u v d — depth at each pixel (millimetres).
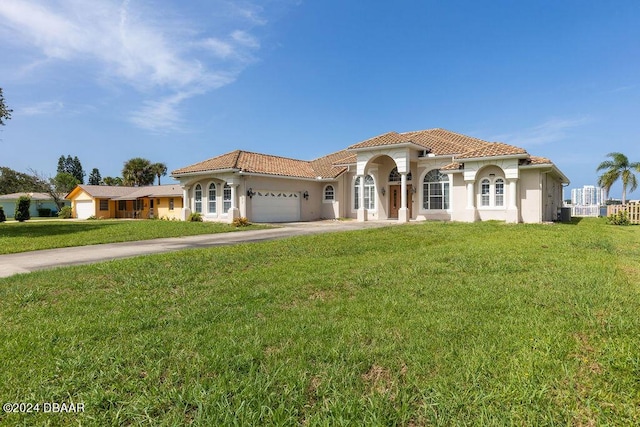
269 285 6527
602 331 4043
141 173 63156
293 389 3025
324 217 30047
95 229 20234
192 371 3350
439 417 2631
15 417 2721
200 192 27453
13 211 51781
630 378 3057
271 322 4645
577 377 3113
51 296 6102
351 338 4055
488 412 2656
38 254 11766
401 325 4398
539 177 19297
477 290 5855
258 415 2674
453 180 22234
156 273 7555
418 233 14133
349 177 28859
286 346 3879
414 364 3389
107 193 46125
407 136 28484
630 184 39969
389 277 6895
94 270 7883
